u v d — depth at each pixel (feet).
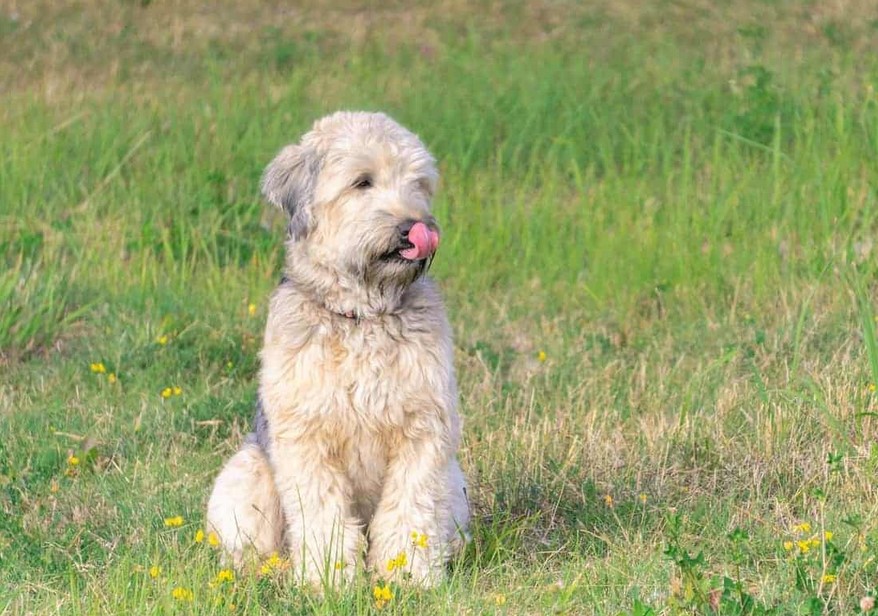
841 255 44.32
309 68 78.95
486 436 34.81
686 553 24.30
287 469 26.73
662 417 34.83
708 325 42.75
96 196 54.65
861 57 72.08
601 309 46.21
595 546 28.66
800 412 34.35
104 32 88.22
